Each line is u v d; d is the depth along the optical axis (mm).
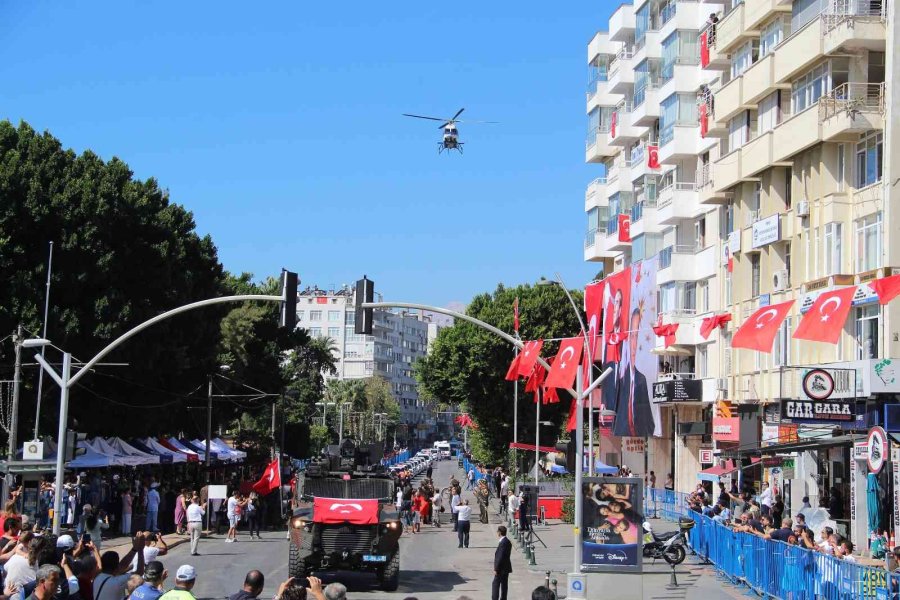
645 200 60125
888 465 30641
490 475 75125
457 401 83562
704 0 51031
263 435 82500
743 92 44062
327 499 28328
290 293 25562
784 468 40125
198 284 53219
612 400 59594
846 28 35188
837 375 33406
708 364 50844
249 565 32594
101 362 44281
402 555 38125
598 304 61594
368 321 26891
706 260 51562
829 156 37250
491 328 28219
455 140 55750
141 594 13180
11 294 42281
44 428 43094
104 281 44812
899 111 33844
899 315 33000
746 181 44562
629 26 66000
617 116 66312
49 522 33781
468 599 12367
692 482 53781
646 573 30469
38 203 43219
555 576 31609
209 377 56188
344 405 156125
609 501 25859
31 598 11867
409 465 125938
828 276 36344
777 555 23672
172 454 50469
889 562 20375
